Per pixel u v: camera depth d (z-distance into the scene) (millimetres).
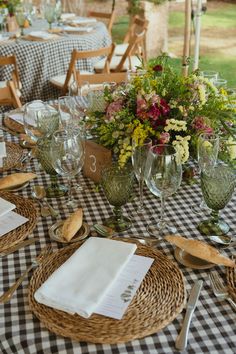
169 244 998
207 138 1180
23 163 1417
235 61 5043
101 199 1206
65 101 1661
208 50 5426
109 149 1236
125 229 1062
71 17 4297
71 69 2992
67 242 1003
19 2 3822
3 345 751
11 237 1010
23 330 763
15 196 1176
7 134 1628
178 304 785
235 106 1291
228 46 5547
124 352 713
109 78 2119
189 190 1255
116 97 1296
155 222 1095
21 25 3574
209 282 874
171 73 1279
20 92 3201
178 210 1151
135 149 1088
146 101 1188
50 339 743
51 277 825
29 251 981
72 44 3408
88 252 900
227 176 1080
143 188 1257
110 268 854
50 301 774
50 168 1236
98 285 811
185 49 3061
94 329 732
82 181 1306
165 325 748
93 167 1279
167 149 1064
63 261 916
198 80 1262
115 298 798
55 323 745
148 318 756
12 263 942
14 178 1241
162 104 1191
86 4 6598
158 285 838
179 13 6992
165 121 1196
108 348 720
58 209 1158
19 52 3250
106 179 1052
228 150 1237
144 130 1153
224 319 783
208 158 1171
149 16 5016
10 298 836
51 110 1471
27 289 861
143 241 1002
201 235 1040
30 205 1132
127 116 1210
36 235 1042
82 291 794
